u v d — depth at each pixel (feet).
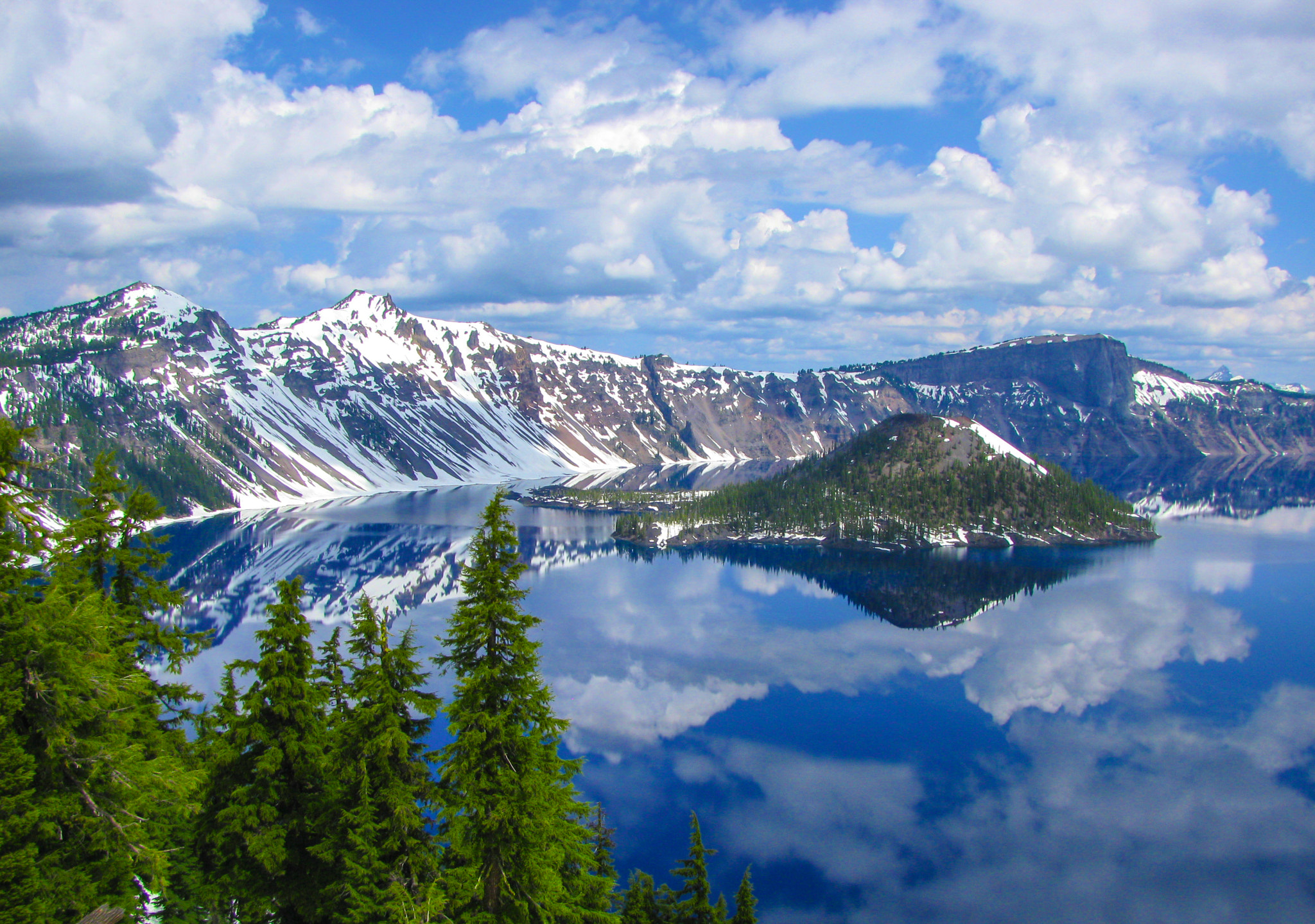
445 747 99.45
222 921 120.26
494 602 98.53
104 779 93.81
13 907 82.48
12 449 92.89
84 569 127.85
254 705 111.55
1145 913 270.05
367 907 100.94
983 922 263.29
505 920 96.53
